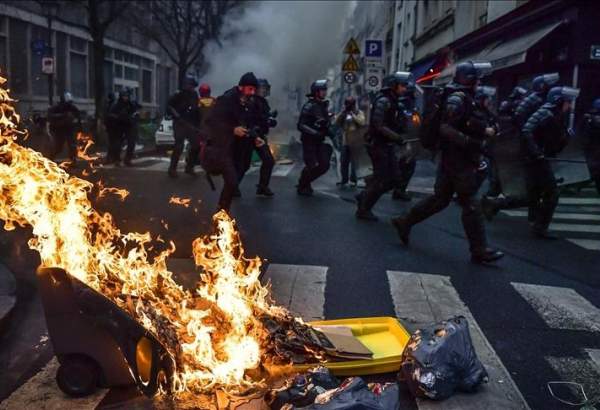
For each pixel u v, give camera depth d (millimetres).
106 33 34750
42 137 15906
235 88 7430
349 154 13484
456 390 3602
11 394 3422
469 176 6539
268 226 8320
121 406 3281
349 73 17500
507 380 3801
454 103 6363
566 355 4289
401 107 8859
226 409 3240
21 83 26047
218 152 7383
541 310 5215
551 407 3551
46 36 27891
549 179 8203
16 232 7223
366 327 4309
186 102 13305
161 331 3525
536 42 14203
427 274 6172
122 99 15695
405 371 3551
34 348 4078
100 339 3299
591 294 5770
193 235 7316
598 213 10516
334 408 2850
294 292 5375
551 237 8305
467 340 3611
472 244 6707
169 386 3357
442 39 26312
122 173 14008
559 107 8234
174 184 12344
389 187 8945
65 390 3355
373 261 6613
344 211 9922
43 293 3254
